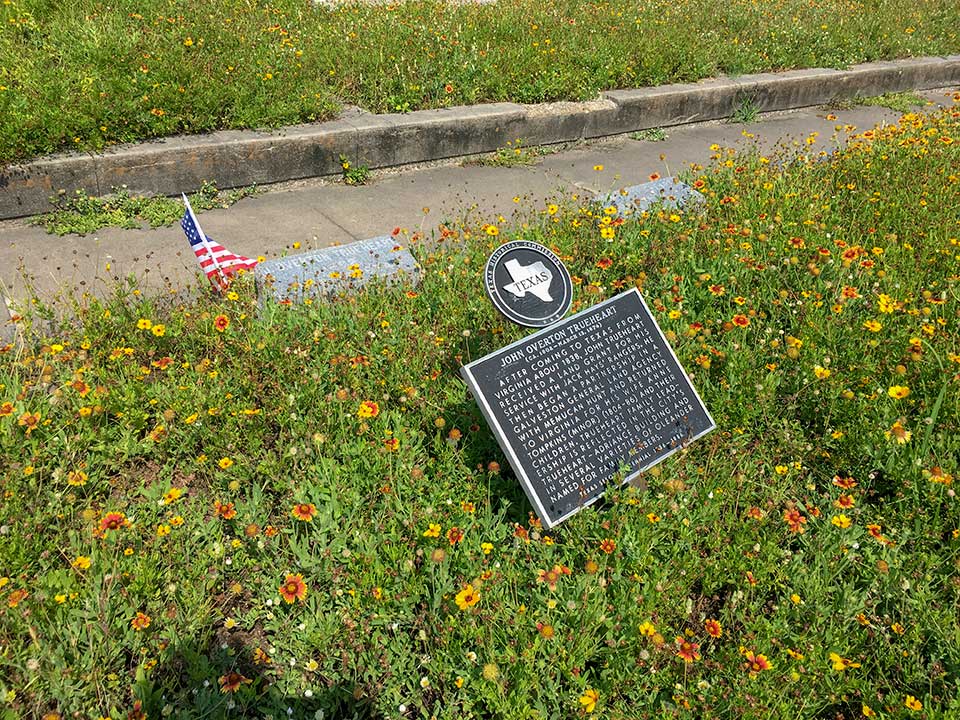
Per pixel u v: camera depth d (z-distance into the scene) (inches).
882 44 419.8
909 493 125.3
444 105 278.2
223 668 97.3
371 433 130.6
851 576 111.9
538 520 117.6
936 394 142.1
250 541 111.8
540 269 126.9
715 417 139.7
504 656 96.1
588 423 121.1
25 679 91.4
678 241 189.2
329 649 99.3
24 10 267.6
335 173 250.1
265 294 162.9
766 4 439.8
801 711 93.2
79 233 201.3
